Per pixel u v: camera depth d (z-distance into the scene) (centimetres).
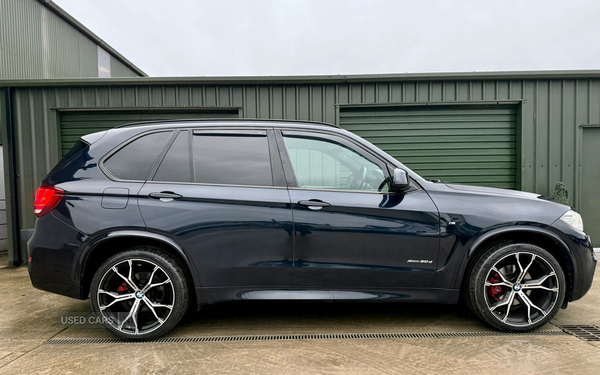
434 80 562
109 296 263
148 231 254
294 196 263
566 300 276
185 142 274
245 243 260
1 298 369
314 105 569
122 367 223
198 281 261
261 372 216
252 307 335
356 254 263
